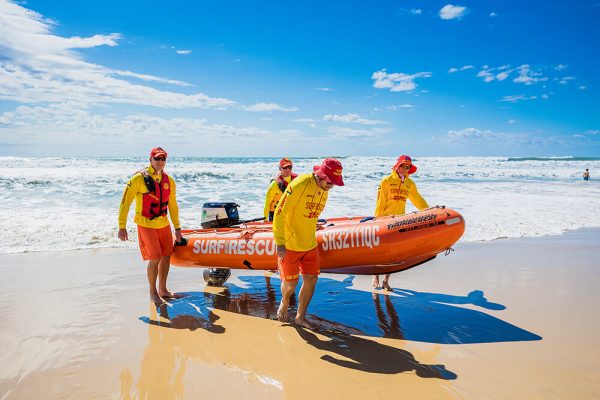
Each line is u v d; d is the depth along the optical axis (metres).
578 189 18.86
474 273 6.00
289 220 3.85
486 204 13.34
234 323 4.20
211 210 5.54
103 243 7.61
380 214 5.26
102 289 5.20
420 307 4.64
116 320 4.22
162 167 4.71
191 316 4.38
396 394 2.87
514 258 6.86
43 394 2.83
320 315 4.42
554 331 3.94
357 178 24.27
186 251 5.23
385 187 5.17
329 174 3.63
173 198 5.10
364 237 4.34
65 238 7.79
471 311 4.49
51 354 3.43
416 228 4.23
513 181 24.70
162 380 3.05
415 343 3.72
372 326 4.11
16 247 7.20
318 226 4.85
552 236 8.74
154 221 4.70
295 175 5.45
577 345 3.63
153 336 3.84
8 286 5.21
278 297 5.06
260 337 3.85
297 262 3.95
